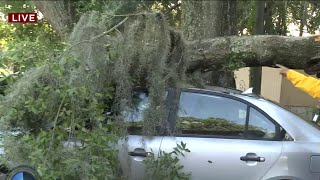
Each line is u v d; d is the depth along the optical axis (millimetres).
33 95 7008
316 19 18719
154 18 7770
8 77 7180
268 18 21406
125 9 11477
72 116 7000
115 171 7562
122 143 7703
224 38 10141
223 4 13695
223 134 7895
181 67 8203
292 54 9852
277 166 7703
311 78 7711
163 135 7836
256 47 9852
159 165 7629
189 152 7723
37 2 13375
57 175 6801
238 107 8008
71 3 13242
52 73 6879
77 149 6988
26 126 7320
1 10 14555
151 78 7703
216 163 7723
